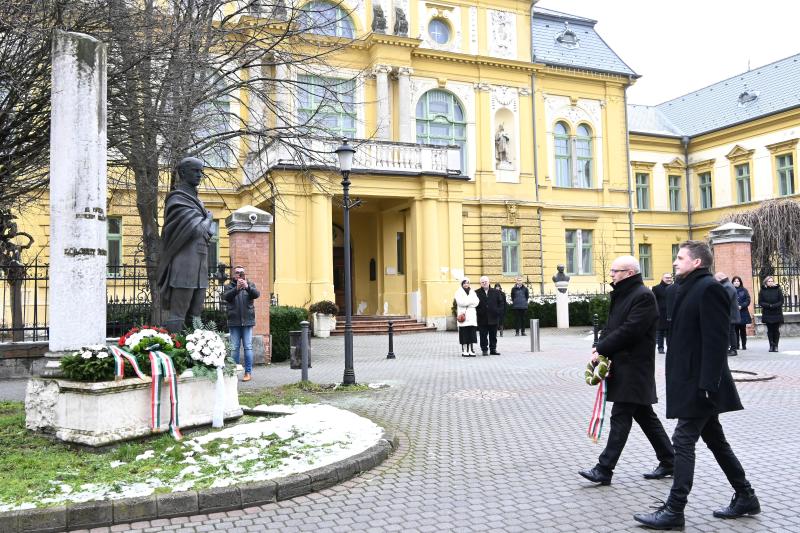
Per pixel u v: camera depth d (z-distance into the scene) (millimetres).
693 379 4641
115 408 6535
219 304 15031
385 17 29984
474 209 31656
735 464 4758
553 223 34188
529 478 5879
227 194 27422
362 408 9438
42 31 8672
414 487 5652
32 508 4703
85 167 7066
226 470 5738
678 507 4535
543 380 12117
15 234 14578
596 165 35719
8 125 9914
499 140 32656
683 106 46969
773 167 38219
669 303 14977
